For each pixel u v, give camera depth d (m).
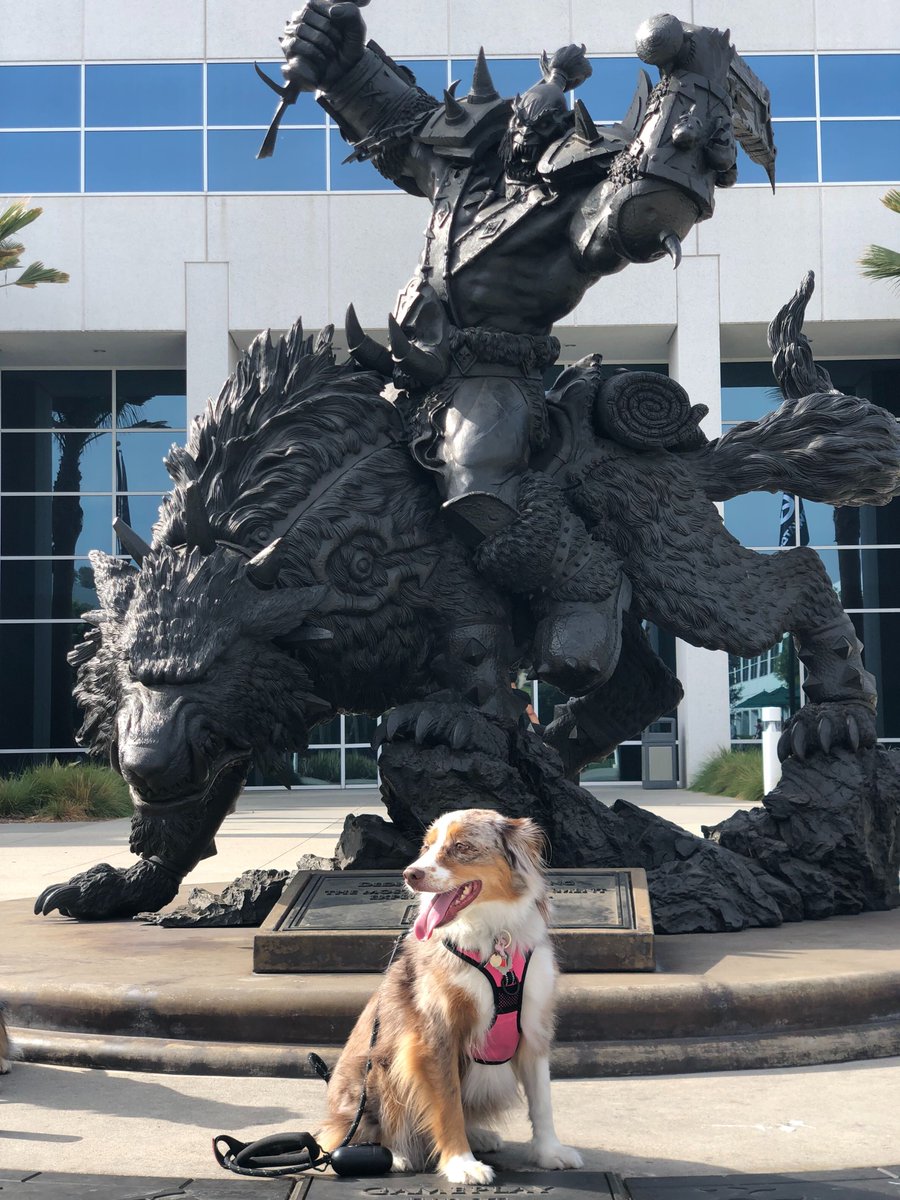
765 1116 4.28
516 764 6.92
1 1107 4.48
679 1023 4.95
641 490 7.45
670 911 6.38
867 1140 4.03
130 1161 3.91
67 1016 5.23
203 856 7.30
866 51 26.81
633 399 7.46
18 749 28.61
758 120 7.30
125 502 29.09
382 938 5.41
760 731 28.11
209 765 6.17
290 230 26.58
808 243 26.20
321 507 6.88
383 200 26.56
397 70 7.86
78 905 7.16
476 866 3.62
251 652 6.30
